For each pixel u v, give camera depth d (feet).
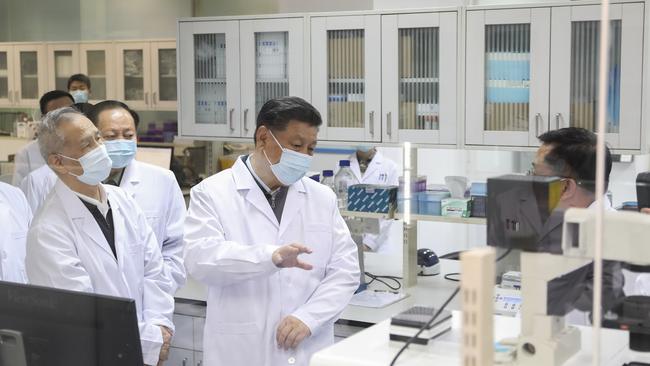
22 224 7.91
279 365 6.39
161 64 17.17
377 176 11.14
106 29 18.22
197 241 6.40
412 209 9.17
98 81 17.89
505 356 3.32
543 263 3.52
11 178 9.62
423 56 10.64
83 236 6.68
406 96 10.81
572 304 3.51
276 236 6.59
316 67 11.30
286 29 11.43
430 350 3.77
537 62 9.69
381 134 10.98
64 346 4.40
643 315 3.67
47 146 6.64
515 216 3.60
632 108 8.34
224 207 6.58
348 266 6.72
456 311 3.64
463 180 9.26
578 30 9.37
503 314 3.54
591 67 9.23
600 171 3.46
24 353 4.53
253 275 6.09
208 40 12.16
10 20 19.24
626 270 3.57
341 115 11.26
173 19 17.43
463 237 8.75
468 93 10.32
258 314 6.46
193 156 15.16
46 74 18.34
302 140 6.41
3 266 7.44
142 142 16.65
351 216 9.60
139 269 7.24
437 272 8.80
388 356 3.74
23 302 4.50
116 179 8.73
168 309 7.48
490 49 10.10
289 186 6.79
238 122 11.98
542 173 4.21
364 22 10.89
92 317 4.29
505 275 3.61
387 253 10.55
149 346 7.02
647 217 3.51
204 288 9.91
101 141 7.08
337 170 10.60
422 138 10.68
